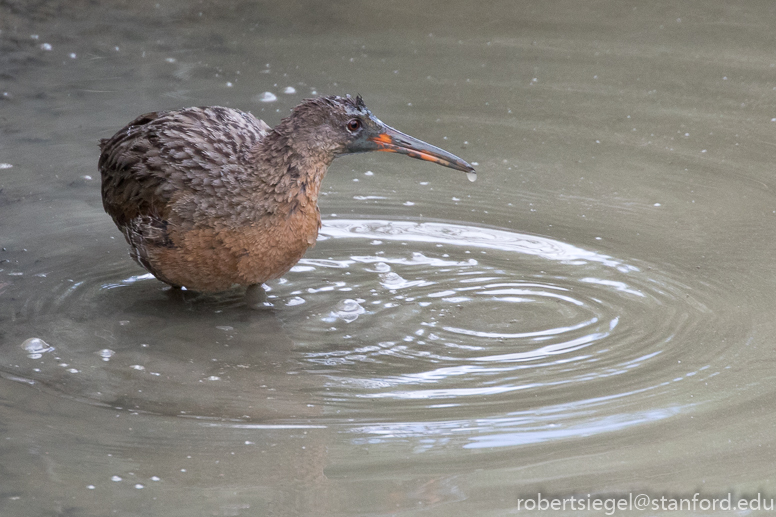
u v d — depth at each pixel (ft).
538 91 53.47
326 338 31.17
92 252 36.91
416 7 66.23
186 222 30.71
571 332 31.35
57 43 58.70
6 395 27.30
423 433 25.41
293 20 64.13
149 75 54.44
